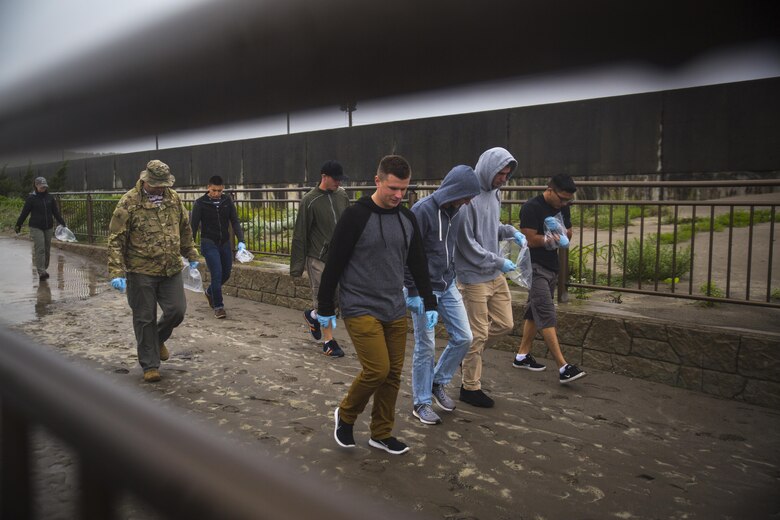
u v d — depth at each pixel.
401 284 3.57
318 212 5.83
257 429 3.96
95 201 13.38
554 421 4.17
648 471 3.45
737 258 8.32
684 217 12.39
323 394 4.67
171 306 4.99
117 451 0.45
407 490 3.20
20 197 10.34
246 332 6.65
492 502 3.09
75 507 0.51
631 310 5.39
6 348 0.69
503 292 4.56
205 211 7.25
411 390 4.83
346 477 3.32
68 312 7.55
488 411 4.36
